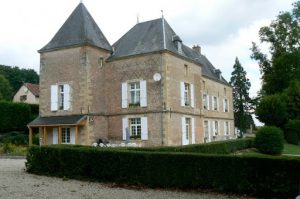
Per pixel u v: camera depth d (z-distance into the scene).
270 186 9.03
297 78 33.75
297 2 32.88
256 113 35.97
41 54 25.86
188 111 25.83
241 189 9.32
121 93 24.94
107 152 11.06
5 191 9.13
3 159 18.61
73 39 24.64
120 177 10.70
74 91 24.06
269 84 39.19
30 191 9.22
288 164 8.91
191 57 27.67
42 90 25.56
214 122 36.78
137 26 26.97
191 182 9.84
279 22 35.56
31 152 12.80
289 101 35.66
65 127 23.94
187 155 9.96
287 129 33.94
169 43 24.86
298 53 32.81
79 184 10.55
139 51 24.53
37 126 24.23
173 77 24.17
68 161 11.81
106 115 25.31
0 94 51.34
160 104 23.23
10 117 30.08
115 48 26.50
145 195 9.04
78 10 26.14
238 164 9.41
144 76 24.08
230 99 42.56
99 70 24.97
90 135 23.44
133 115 24.27
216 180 9.60
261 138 22.56
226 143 22.58
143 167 10.41
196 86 27.66
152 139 23.36
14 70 70.88
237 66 56.25
